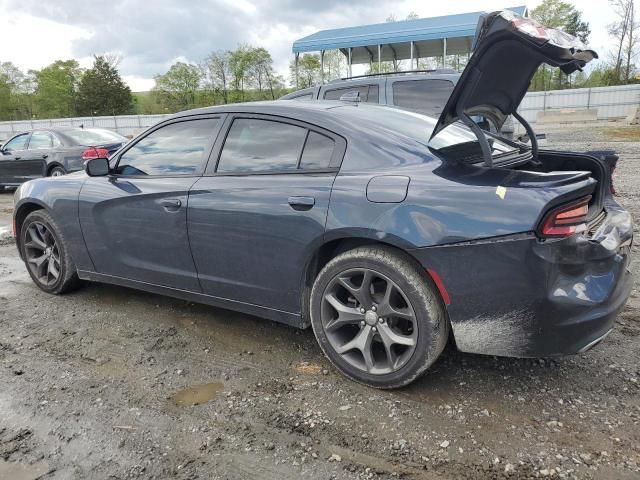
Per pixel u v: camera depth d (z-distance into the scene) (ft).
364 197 8.85
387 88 24.45
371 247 9.02
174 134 11.91
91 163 12.42
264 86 193.26
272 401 9.09
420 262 8.38
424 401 8.93
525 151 11.07
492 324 8.16
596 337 8.15
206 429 8.35
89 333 12.11
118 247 12.51
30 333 12.20
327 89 25.94
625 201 24.39
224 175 10.75
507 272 7.80
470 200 8.07
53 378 10.10
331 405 8.90
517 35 7.78
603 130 70.59
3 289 15.29
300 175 9.82
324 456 7.63
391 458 7.53
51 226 13.92
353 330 9.93
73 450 7.92
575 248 7.77
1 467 7.59
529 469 7.21
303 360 10.57
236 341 11.50
